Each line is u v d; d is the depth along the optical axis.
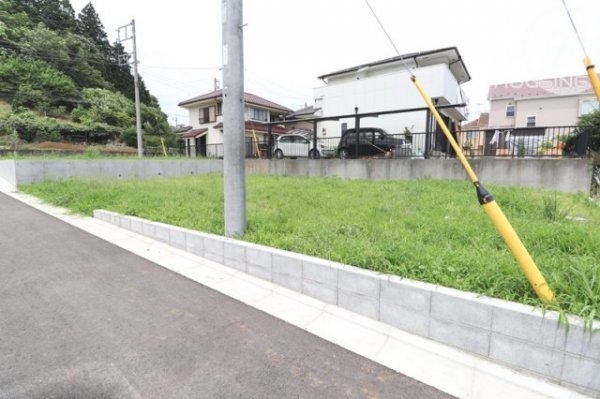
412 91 13.22
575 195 5.20
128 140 21.84
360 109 14.66
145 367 1.74
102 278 2.94
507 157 6.90
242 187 3.39
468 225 3.15
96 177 9.70
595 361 1.47
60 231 4.48
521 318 1.64
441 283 2.02
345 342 1.96
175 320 2.22
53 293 2.62
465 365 1.73
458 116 14.84
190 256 3.51
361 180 7.64
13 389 1.56
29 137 17.75
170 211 4.54
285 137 12.33
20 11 25.56
